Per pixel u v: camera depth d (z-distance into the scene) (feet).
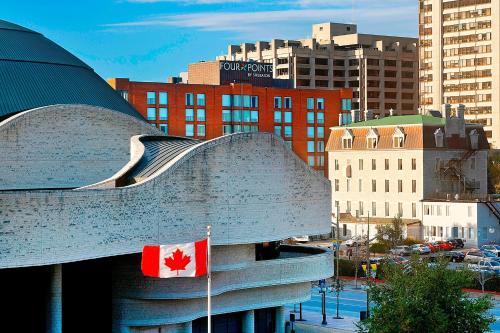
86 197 239.71
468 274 272.31
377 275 417.08
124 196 249.75
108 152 305.53
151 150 288.71
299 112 645.10
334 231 592.19
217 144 273.33
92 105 320.09
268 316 319.88
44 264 230.68
